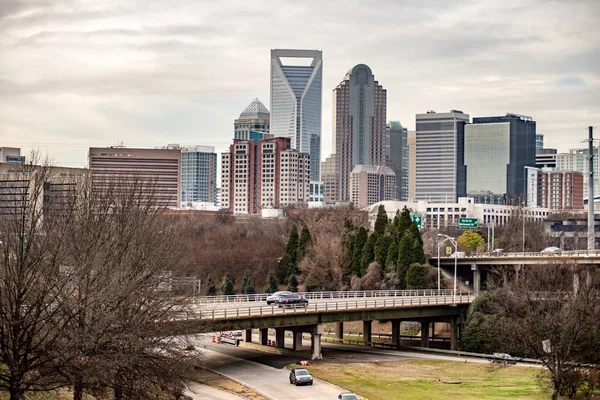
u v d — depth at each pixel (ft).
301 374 380.17
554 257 611.47
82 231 282.15
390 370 427.33
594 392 358.84
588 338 354.54
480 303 531.50
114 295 259.80
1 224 260.42
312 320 459.73
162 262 318.86
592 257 597.11
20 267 232.73
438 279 616.39
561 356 345.72
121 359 249.96
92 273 284.41
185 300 335.06
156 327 291.99
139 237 314.14
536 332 354.54
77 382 234.79
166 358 279.49
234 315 409.69
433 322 582.35
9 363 222.28
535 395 357.00
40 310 228.84
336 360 460.96
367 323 545.03
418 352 505.66
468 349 524.52
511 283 544.62
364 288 646.33
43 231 288.30
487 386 381.19
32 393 260.42
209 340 538.47
